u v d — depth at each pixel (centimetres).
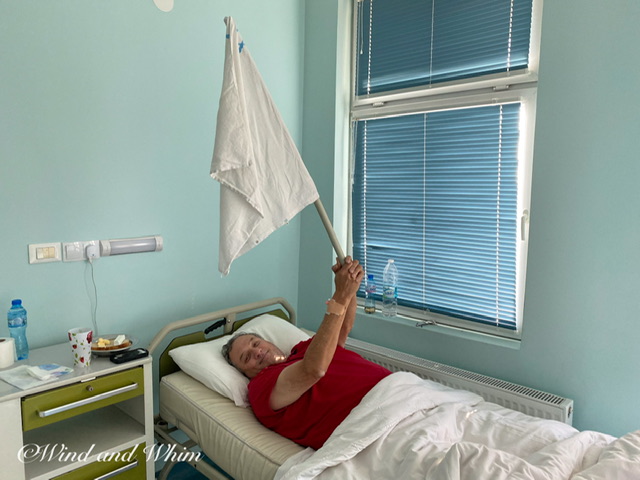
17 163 175
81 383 156
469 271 238
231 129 139
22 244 178
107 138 198
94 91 193
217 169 138
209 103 233
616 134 180
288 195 151
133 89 205
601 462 122
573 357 196
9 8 169
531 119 213
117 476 168
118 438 172
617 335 185
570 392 197
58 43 181
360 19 273
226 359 204
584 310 192
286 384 164
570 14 187
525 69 212
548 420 162
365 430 146
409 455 133
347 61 276
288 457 154
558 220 196
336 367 182
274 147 150
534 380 206
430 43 244
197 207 233
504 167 222
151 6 208
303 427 167
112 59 197
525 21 213
